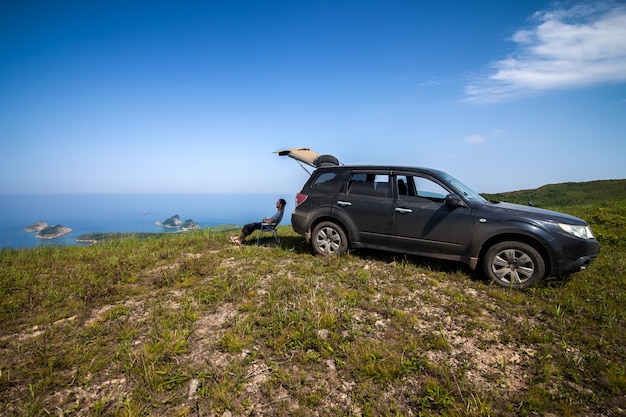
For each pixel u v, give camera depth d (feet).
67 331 12.96
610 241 26.40
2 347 11.98
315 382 9.61
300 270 19.36
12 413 8.59
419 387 9.40
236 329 12.36
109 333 12.69
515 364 10.59
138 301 15.97
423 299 15.40
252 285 17.08
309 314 13.05
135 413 8.38
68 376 10.09
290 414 8.46
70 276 19.84
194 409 8.64
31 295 16.51
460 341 11.91
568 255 16.01
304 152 31.35
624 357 10.91
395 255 22.20
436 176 19.54
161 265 22.16
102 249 27.99
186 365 10.44
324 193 22.62
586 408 8.70
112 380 9.86
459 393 9.05
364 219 20.79
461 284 17.33
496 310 14.39
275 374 9.84
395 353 10.82
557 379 9.82
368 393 9.14
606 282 17.61
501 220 17.24
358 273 18.44
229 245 27.81
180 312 14.16
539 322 13.38
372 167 21.58
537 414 8.48
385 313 13.87
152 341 11.71
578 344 11.63
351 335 11.90
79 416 8.53
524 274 16.67
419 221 19.17
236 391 9.20
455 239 18.25
